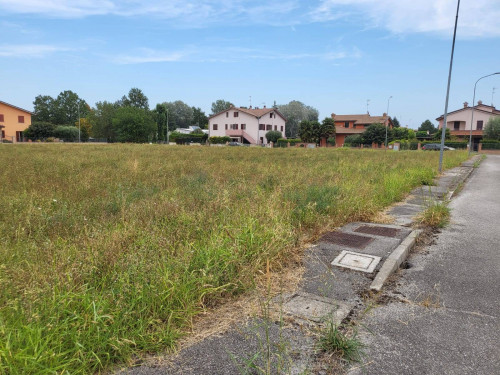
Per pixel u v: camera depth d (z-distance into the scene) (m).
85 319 2.40
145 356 2.40
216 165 13.25
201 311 2.92
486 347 2.54
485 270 4.06
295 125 89.69
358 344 2.46
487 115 62.22
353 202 6.61
